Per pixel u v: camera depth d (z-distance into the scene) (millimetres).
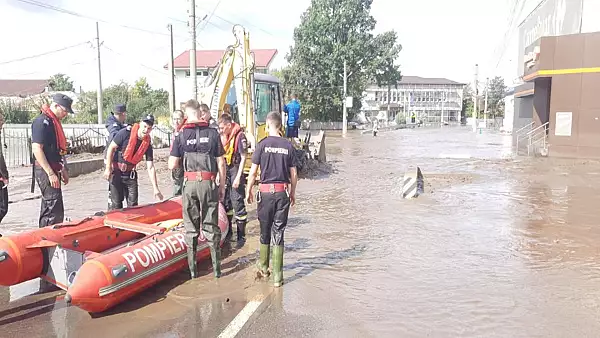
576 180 13484
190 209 5277
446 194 11070
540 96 23266
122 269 4469
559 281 5312
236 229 7324
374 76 60344
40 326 4227
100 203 10078
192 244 5297
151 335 4039
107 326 4211
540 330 4129
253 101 11398
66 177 6156
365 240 7051
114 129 6859
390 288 5113
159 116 39969
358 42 57469
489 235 7312
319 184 12750
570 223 8109
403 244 6820
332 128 60406
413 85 108375
